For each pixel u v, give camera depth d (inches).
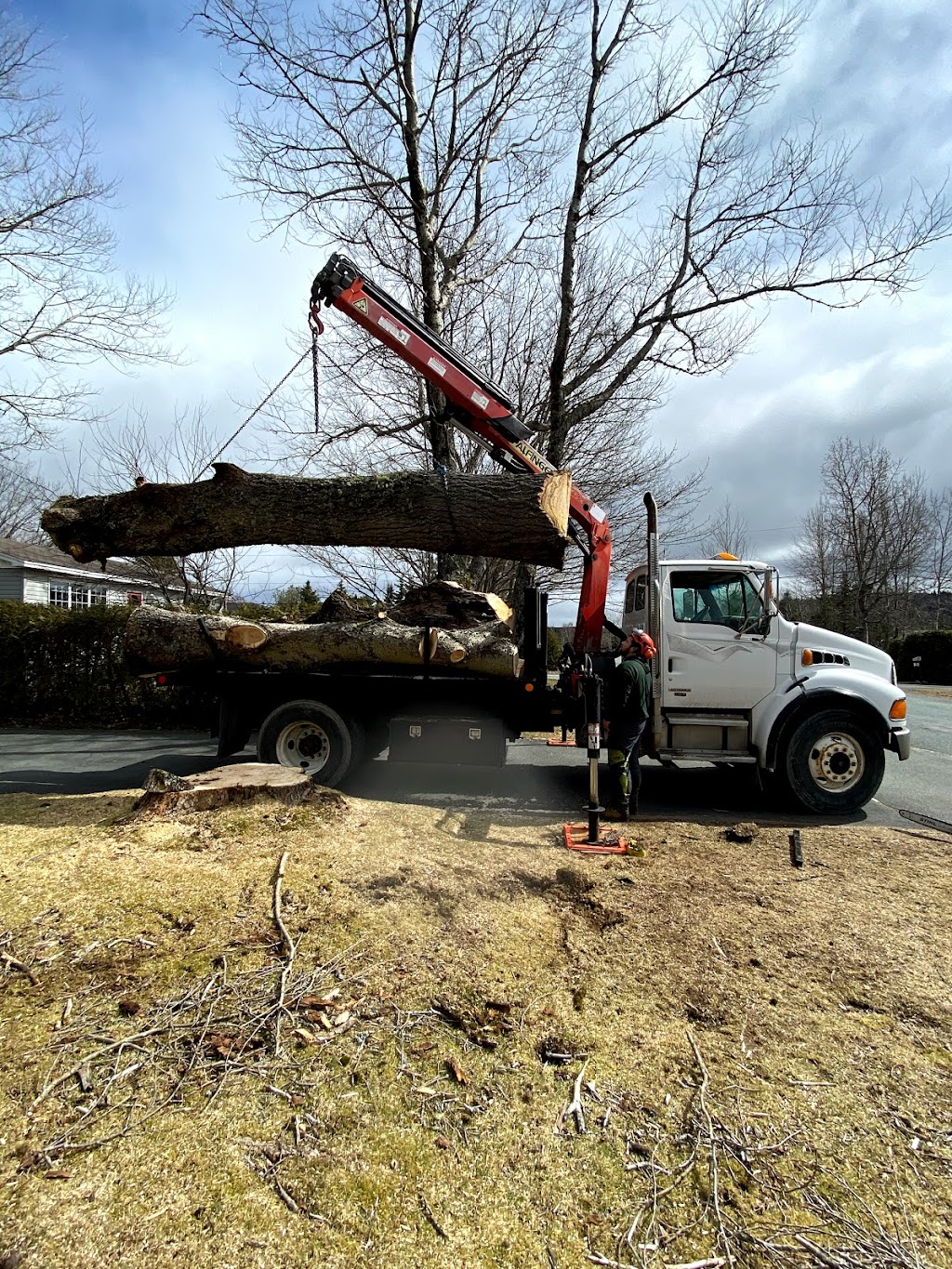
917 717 573.0
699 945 118.6
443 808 204.7
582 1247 60.9
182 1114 73.3
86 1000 91.0
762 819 213.9
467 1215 63.6
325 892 122.9
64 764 294.4
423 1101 77.9
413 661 229.1
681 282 440.1
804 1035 93.7
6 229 475.8
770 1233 62.7
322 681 239.5
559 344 439.2
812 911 134.6
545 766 311.7
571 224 435.5
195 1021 88.3
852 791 219.3
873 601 1213.7
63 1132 69.6
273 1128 72.3
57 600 824.9
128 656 235.6
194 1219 60.9
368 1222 62.1
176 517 204.5
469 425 241.6
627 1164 70.4
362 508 202.8
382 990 97.6
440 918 120.1
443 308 423.2
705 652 225.5
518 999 98.8
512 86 440.8
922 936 124.3
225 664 236.7
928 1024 97.4
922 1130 76.4
